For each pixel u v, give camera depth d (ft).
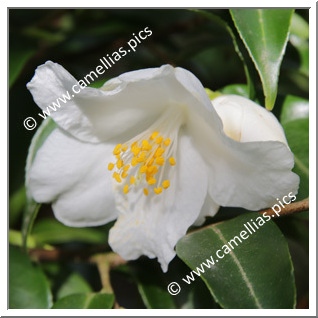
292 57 0.57
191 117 0.47
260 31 0.46
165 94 0.45
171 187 0.47
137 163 0.47
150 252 0.46
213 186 0.45
